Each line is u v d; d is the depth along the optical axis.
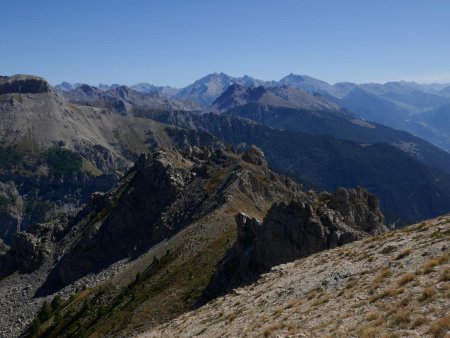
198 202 168.38
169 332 58.44
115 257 188.38
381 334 29.25
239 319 48.25
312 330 34.84
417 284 34.62
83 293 150.75
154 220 194.50
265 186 168.12
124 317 98.81
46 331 129.12
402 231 55.62
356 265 47.88
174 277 105.62
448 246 40.53
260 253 85.94
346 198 107.88
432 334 26.83
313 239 83.69
